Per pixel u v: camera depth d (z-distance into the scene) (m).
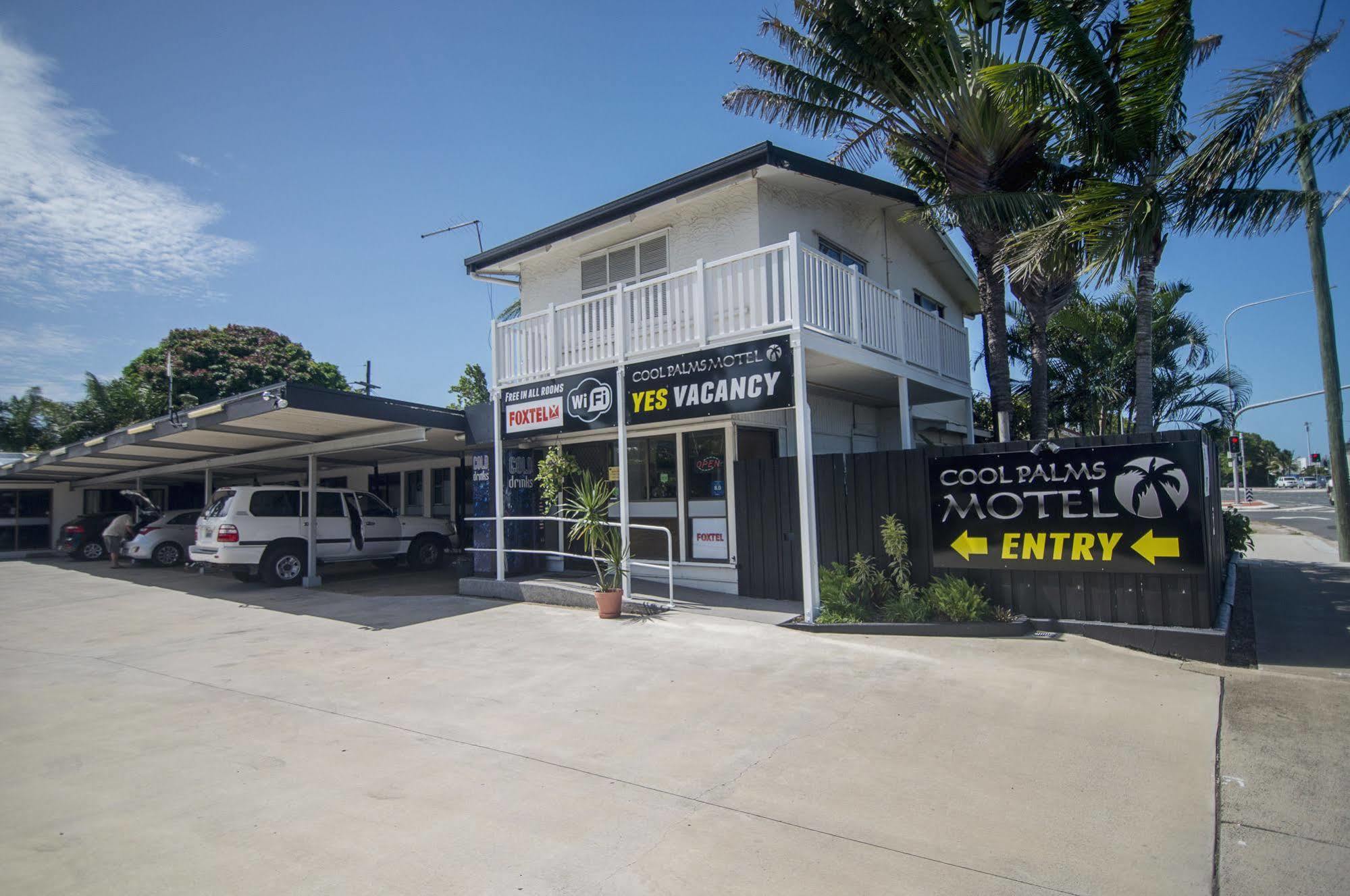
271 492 14.95
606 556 10.65
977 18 11.15
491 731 5.80
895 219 15.02
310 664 8.15
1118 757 5.05
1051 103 9.84
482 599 12.20
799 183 12.04
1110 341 17.62
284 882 3.66
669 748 5.37
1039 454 8.45
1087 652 7.63
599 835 4.11
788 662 7.57
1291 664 7.23
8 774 5.10
